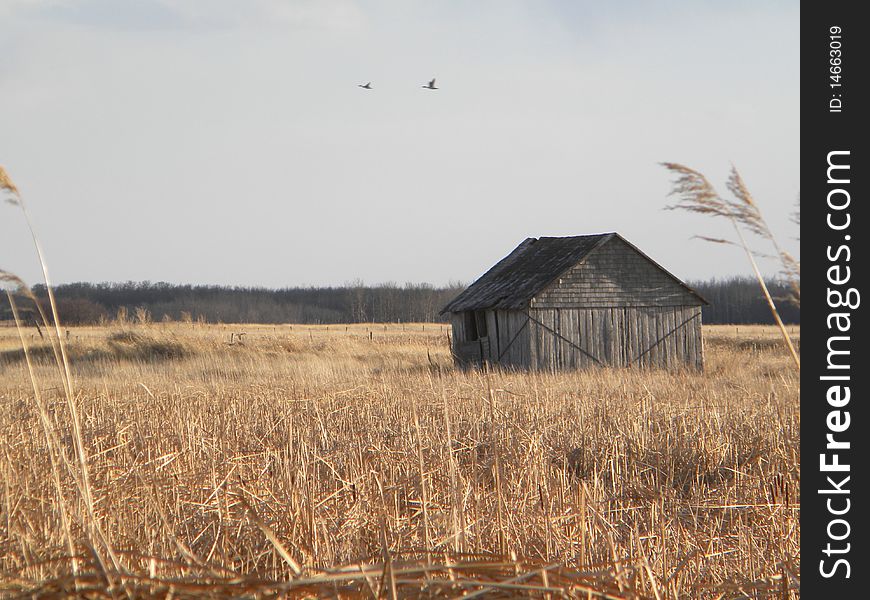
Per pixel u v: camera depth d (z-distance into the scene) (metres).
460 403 18.34
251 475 10.50
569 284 38.44
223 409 18.81
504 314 40.03
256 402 20.12
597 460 13.14
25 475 8.73
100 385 27.69
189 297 193.75
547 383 26.27
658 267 39.44
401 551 6.36
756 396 20.72
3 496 7.68
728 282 180.75
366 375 31.34
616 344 38.88
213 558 7.11
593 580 5.71
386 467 11.13
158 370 38.25
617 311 39.00
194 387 25.98
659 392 23.02
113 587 5.09
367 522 8.09
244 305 185.75
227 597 5.12
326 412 18.22
